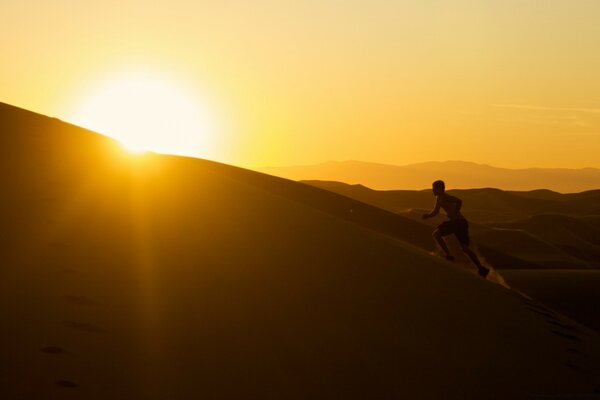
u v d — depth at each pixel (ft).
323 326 35.45
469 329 43.52
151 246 38.70
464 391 32.83
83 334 26.50
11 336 24.79
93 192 46.14
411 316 41.78
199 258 39.24
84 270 32.37
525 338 46.14
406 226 154.30
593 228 443.73
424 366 34.58
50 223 37.58
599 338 56.08
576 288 100.07
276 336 32.24
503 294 58.90
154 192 51.47
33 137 57.00
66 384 22.93
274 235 49.98
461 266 68.85
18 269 30.58
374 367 32.37
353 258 50.93
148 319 29.48
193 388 25.38
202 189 58.34
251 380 27.45
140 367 25.53
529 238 296.10
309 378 29.27
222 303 34.04
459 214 67.72
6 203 38.81
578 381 40.19
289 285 40.16
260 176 153.99
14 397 21.34
